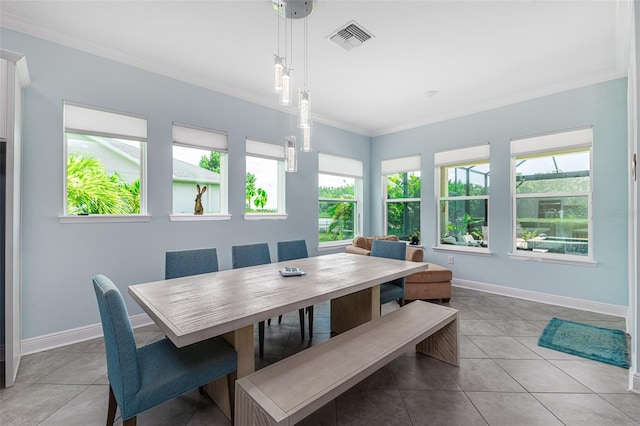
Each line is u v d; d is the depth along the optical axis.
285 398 1.20
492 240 4.03
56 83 2.45
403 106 4.18
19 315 2.17
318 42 2.59
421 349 2.37
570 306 3.40
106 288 1.26
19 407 1.69
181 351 1.54
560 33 2.44
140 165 2.98
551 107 3.53
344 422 1.59
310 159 4.54
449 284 3.62
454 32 2.44
